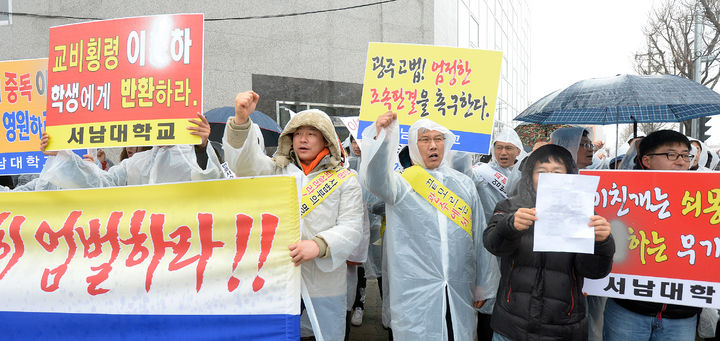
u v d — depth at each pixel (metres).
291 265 2.01
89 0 8.20
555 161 2.10
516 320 2.08
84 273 2.20
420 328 2.40
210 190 2.12
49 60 2.27
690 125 10.23
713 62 11.10
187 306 2.08
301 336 2.44
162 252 2.15
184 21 2.12
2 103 2.87
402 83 2.93
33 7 8.20
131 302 2.13
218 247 2.09
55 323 2.21
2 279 2.28
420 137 2.56
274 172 2.44
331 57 9.40
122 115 2.16
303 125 2.37
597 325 2.62
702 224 2.13
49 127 2.26
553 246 1.85
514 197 2.21
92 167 2.50
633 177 2.24
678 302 2.16
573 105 2.54
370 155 2.21
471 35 14.12
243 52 8.66
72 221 2.25
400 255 2.46
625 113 3.43
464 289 2.48
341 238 2.20
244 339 2.02
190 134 2.10
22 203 2.33
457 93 2.88
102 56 2.19
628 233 2.24
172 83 2.12
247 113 2.16
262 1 8.75
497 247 2.07
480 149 2.84
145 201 2.19
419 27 10.37
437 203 2.47
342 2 9.45
